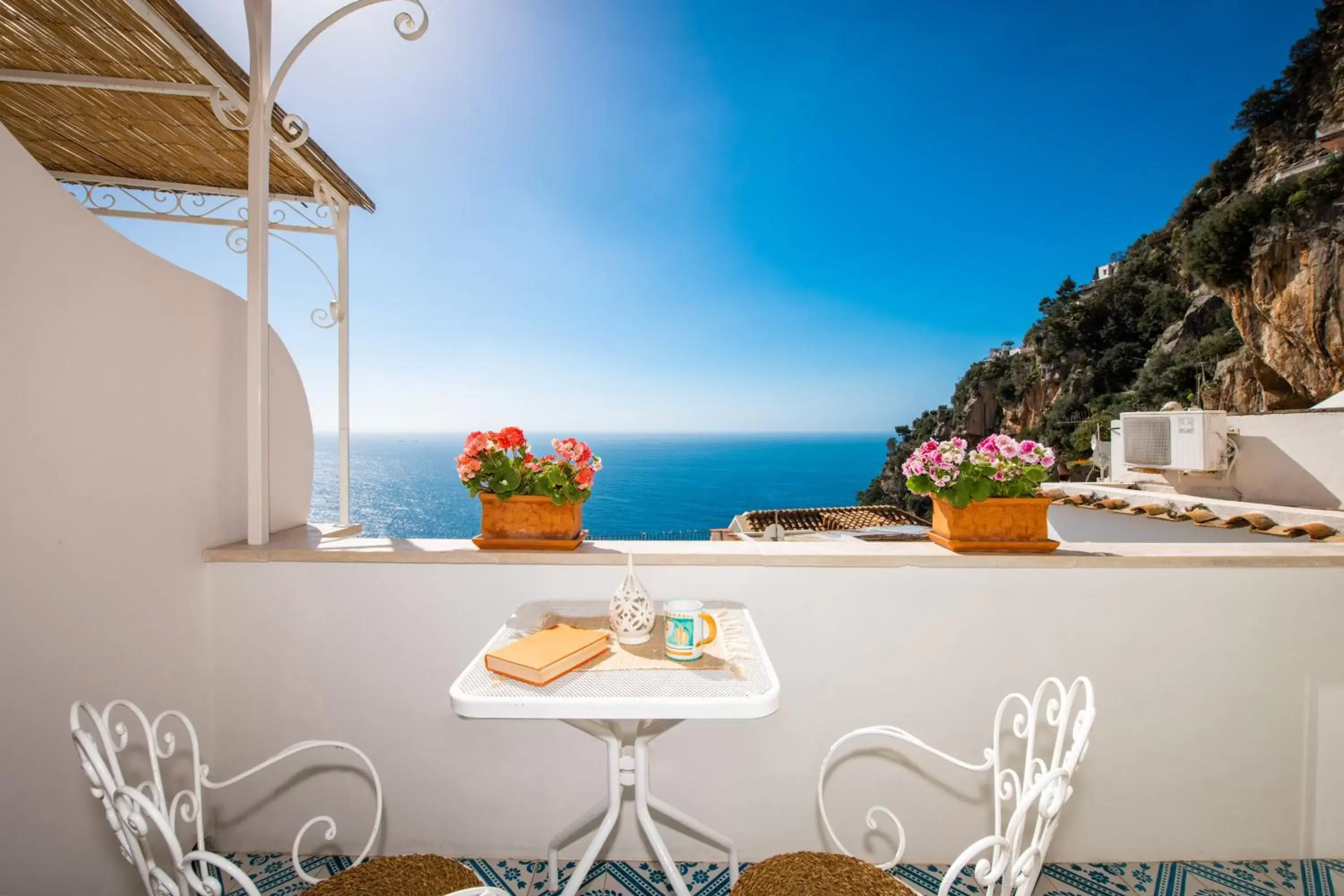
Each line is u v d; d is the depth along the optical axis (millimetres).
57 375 1343
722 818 1836
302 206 2830
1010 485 1812
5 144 1222
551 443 1892
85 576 1408
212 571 1823
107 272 1474
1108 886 1725
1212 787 1779
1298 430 4773
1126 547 1906
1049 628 1765
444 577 1799
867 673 1791
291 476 2289
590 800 1843
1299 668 1749
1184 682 1760
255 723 1830
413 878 1079
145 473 1589
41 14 1805
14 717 1248
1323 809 1764
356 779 1845
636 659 1199
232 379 1948
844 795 1817
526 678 1072
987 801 1792
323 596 1812
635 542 2035
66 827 1371
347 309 2738
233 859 1830
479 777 1843
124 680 1513
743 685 1058
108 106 2295
